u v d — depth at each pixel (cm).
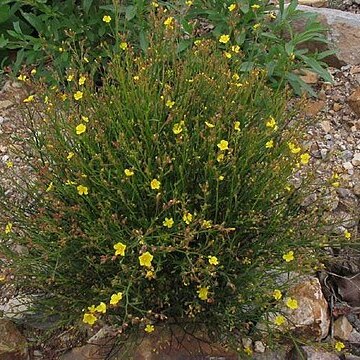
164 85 79
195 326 79
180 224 73
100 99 81
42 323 84
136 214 76
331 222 86
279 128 84
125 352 75
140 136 74
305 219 83
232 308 72
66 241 74
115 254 69
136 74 83
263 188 75
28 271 78
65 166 79
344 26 118
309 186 88
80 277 77
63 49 97
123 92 79
